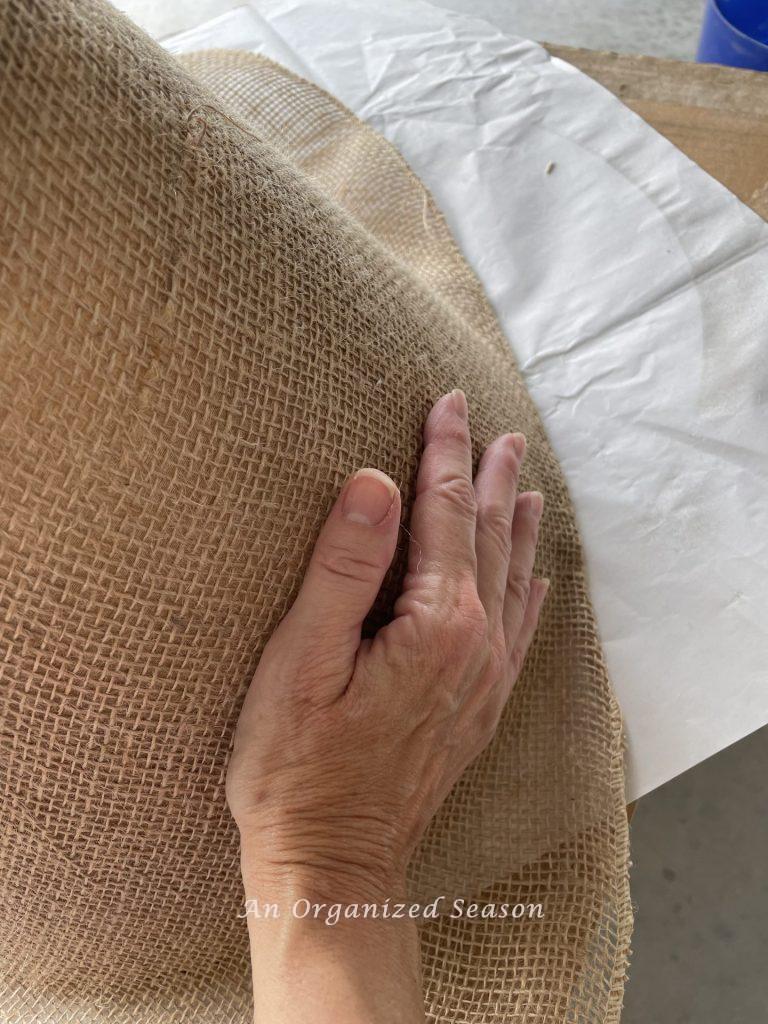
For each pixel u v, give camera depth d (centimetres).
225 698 34
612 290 62
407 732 34
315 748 33
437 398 40
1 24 25
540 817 45
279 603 34
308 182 41
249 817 34
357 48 73
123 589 30
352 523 32
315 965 31
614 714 48
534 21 100
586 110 68
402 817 35
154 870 37
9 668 30
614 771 47
